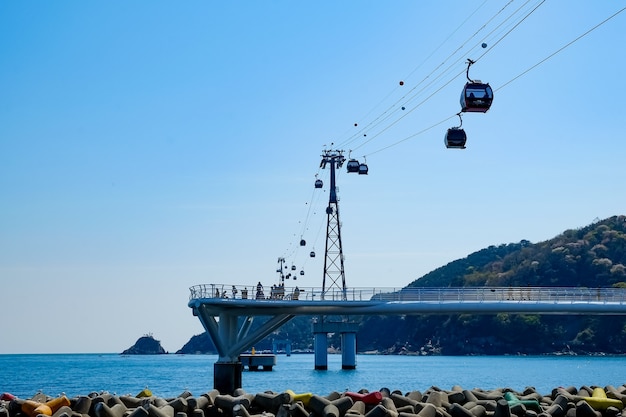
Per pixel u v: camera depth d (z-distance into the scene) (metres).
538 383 93.69
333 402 32.56
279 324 68.44
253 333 68.06
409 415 30.75
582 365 164.00
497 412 31.05
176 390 85.88
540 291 65.44
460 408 32.28
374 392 33.69
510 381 99.06
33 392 89.50
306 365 174.50
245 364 135.62
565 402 33.56
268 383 90.44
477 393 36.69
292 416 31.86
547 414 32.34
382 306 64.94
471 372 130.12
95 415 32.09
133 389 89.75
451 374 121.00
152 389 89.00
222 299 64.06
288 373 122.75
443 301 64.69
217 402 33.62
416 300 65.31
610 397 36.19
